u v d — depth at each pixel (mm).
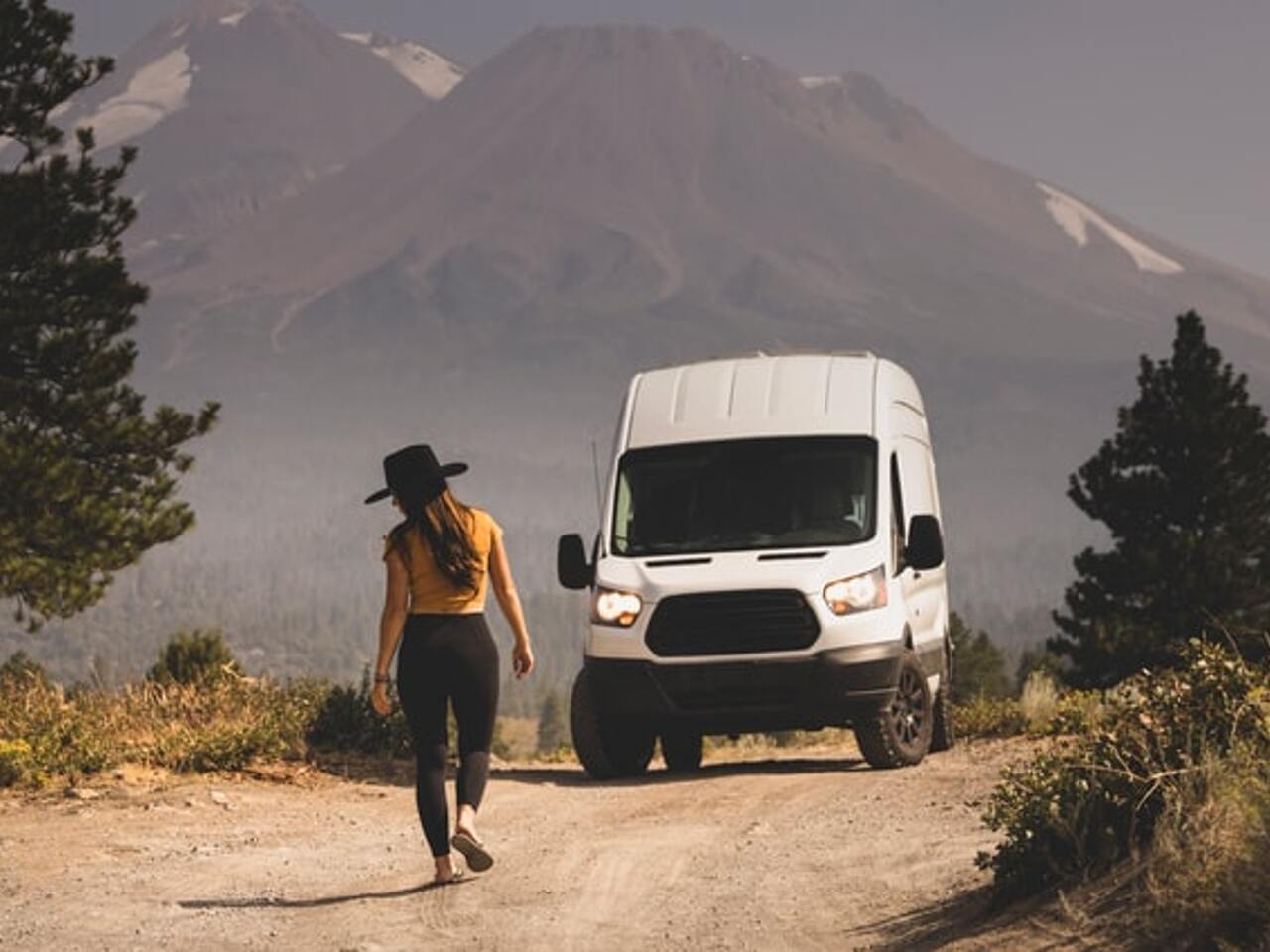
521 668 12750
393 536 12562
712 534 21578
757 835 14805
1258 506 54125
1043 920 9086
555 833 15594
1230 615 49219
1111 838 9547
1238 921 7938
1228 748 9922
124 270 30438
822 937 10156
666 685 20750
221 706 22719
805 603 20594
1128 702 11148
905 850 13242
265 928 11031
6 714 20812
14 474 27453
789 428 22219
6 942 10625
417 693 12531
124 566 28578
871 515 21547
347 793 18375
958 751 22672
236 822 15953
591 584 22047
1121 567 53125
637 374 23734
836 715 20641
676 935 10477
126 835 14969
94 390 30141
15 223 29266
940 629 23906
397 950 10266
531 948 10227
